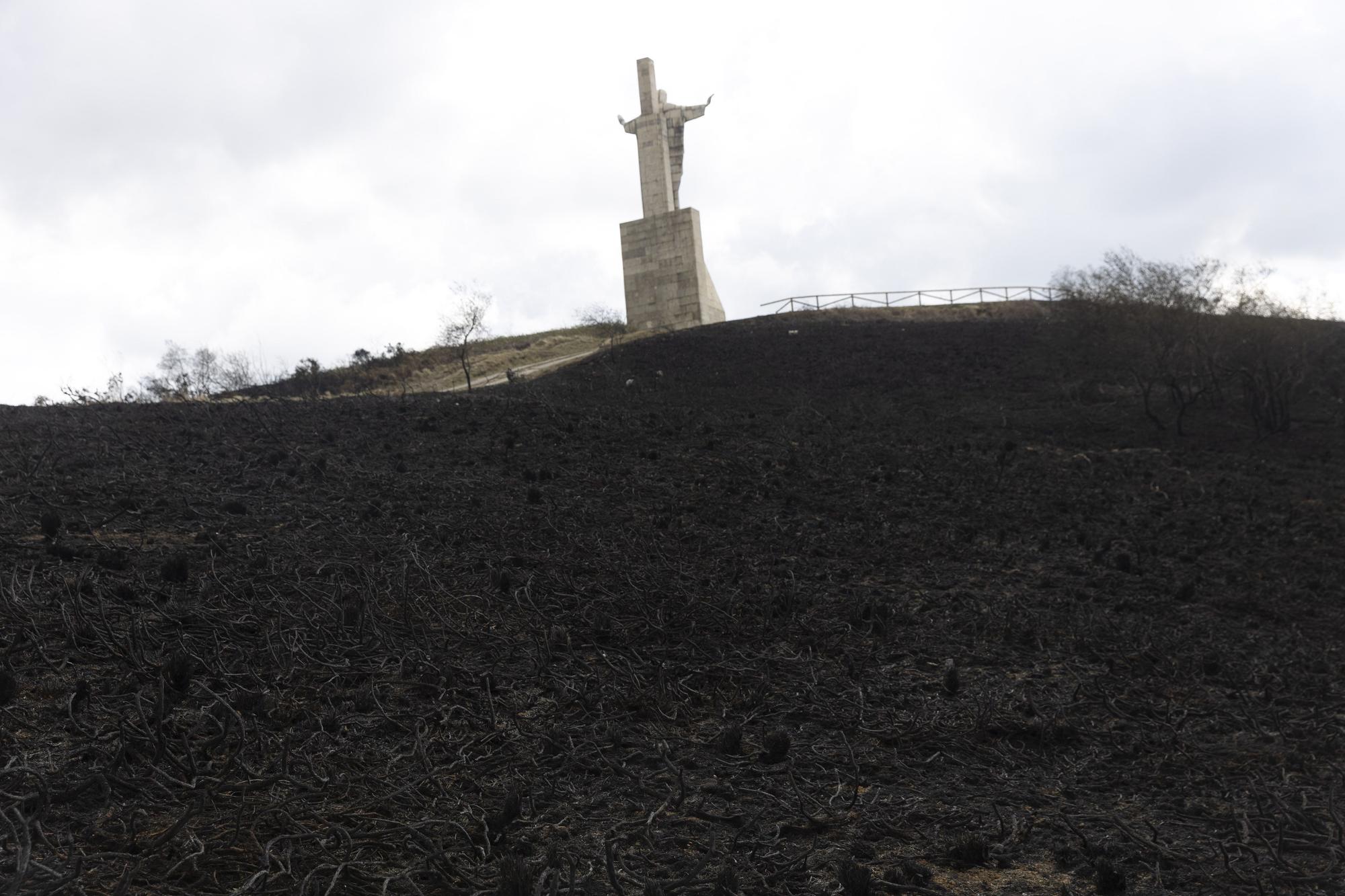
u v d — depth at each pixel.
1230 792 6.27
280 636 6.59
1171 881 4.88
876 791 5.79
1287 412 28.47
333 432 15.98
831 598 10.20
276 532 9.69
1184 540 14.64
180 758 4.91
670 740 6.27
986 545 13.30
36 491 9.98
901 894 4.54
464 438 16.72
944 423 28.47
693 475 15.89
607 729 6.19
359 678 6.43
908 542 13.02
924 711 7.35
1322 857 5.30
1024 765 6.57
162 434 14.49
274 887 3.87
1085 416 30.78
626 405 27.19
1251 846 5.40
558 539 10.98
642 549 10.99
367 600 7.52
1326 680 8.94
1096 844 5.25
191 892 3.79
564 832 4.82
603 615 8.51
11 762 4.35
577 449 16.92
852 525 13.73
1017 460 20.80
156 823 4.33
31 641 5.91
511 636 7.77
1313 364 32.31
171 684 5.70
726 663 7.81
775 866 4.71
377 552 9.34
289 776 4.66
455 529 10.73
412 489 12.50
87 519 9.22
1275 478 21.47
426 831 4.59
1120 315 30.23
